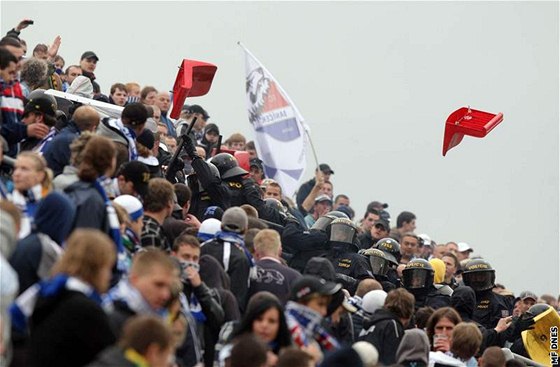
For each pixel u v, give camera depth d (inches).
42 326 966.4
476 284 1814.7
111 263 991.0
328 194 2433.6
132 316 1029.2
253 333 1111.6
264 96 2242.9
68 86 1991.9
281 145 2229.3
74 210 1141.1
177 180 1694.1
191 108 2171.5
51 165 1370.6
